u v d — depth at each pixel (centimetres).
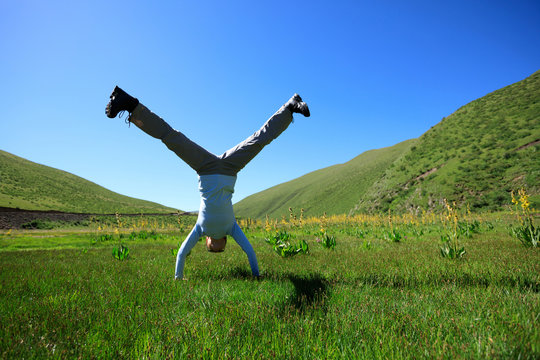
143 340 188
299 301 274
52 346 181
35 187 8994
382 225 2277
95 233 2462
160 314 240
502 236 987
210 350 168
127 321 225
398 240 1003
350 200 8669
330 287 326
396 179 6669
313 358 164
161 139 365
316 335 197
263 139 399
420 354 165
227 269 474
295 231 1875
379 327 198
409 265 461
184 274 450
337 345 183
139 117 350
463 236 1080
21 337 191
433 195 5028
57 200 8538
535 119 5638
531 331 179
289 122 417
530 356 151
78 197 9588
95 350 176
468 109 7862
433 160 6366
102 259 670
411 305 252
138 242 1388
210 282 374
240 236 421
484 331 190
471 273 380
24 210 5406
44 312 244
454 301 261
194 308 263
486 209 3884
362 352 169
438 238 1078
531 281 325
